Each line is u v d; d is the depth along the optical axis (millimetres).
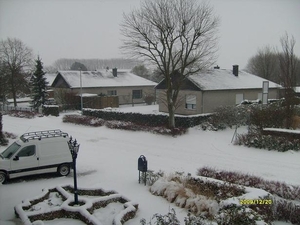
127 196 11398
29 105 46812
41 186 12898
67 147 14523
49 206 10266
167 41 22938
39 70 40344
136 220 9477
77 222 9414
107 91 44125
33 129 27281
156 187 11750
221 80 31688
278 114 20891
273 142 18281
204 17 22891
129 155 18391
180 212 10008
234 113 23953
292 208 9547
